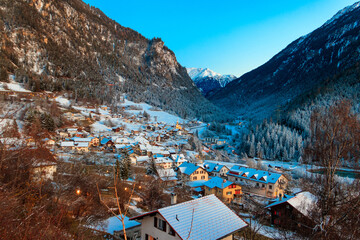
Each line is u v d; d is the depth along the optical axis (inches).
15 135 393.7
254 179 2156.7
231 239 616.7
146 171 2415.1
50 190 783.7
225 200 1811.0
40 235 270.1
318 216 557.6
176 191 1867.6
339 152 524.4
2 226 255.0
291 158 3855.8
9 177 367.9
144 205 1364.4
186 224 570.3
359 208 488.7
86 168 1752.0
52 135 2972.4
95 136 3693.4
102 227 852.0
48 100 4333.2
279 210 1160.2
